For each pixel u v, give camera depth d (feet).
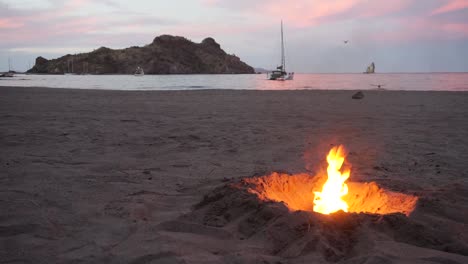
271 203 13.29
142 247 11.23
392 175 20.56
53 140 30.12
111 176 19.81
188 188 17.83
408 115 49.96
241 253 10.78
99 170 21.16
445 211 13.79
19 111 51.70
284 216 12.25
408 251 10.71
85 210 14.58
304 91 108.27
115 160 23.75
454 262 10.20
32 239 12.05
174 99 77.30
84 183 18.38
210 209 14.14
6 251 11.26
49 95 86.12
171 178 19.75
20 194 16.39
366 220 12.34
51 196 16.22
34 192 16.72
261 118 46.37
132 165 22.58
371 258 10.06
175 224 12.85
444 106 62.49
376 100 75.31
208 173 20.88
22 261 10.67
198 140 31.14
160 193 16.98
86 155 25.05
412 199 14.47
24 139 30.22
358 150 27.66
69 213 14.30
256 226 12.55
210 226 12.92
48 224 13.12
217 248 11.34
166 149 27.48
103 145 28.53
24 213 14.08
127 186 18.06
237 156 25.50
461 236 11.99
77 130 35.37
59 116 46.29
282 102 70.85
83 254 11.02
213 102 70.23
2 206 14.84
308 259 10.38
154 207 15.15
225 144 29.60
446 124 41.37
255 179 15.89
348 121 43.73
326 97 83.97
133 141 30.32
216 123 41.37
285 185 16.22
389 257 10.19
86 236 12.27
